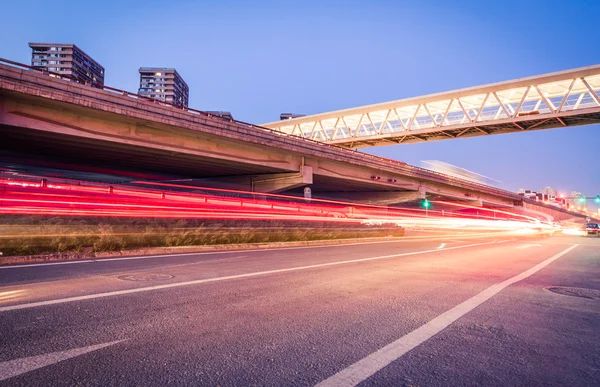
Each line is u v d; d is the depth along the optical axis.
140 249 12.25
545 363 3.66
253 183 47.59
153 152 31.25
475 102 80.88
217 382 3.08
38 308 5.04
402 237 28.25
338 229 22.64
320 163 44.66
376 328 4.65
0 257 9.34
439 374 3.35
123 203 22.12
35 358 3.42
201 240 14.63
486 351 3.95
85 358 3.47
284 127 103.12
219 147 34.16
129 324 4.51
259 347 3.90
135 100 26.08
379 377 3.25
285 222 19.52
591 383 3.23
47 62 140.25
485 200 79.94
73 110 24.55
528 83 68.75
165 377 3.14
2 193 17.23
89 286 6.57
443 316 5.29
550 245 24.17
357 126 89.25
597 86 68.25
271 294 6.42
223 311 5.24
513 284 8.18
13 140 26.92
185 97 180.50
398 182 57.03
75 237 11.31
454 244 22.19
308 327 4.62
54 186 23.62
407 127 80.31
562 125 68.12
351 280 8.07
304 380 3.16
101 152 31.88
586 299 6.71
